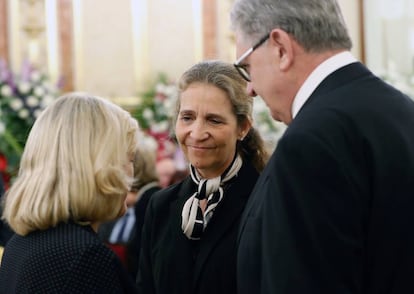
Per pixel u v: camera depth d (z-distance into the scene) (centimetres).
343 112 184
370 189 179
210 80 241
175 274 244
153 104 704
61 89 709
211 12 762
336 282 172
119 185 214
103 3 747
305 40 194
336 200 175
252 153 257
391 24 783
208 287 238
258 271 188
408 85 738
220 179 245
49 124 214
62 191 206
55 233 205
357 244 175
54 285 196
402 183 180
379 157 180
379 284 180
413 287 180
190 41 761
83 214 210
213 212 243
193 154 243
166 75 754
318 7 194
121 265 207
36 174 210
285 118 204
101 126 215
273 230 178
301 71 196
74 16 741
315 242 173
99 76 746
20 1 727
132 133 225
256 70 203
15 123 617
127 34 752
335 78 194
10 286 206
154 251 254
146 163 427
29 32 730
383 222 179
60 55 737
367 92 191
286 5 195
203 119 241
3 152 591
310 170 176
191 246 246
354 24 783
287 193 177
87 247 200
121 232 427
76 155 210
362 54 781
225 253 237
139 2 752
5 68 639
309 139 179
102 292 198
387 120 186
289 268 174
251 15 200
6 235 378
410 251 180
